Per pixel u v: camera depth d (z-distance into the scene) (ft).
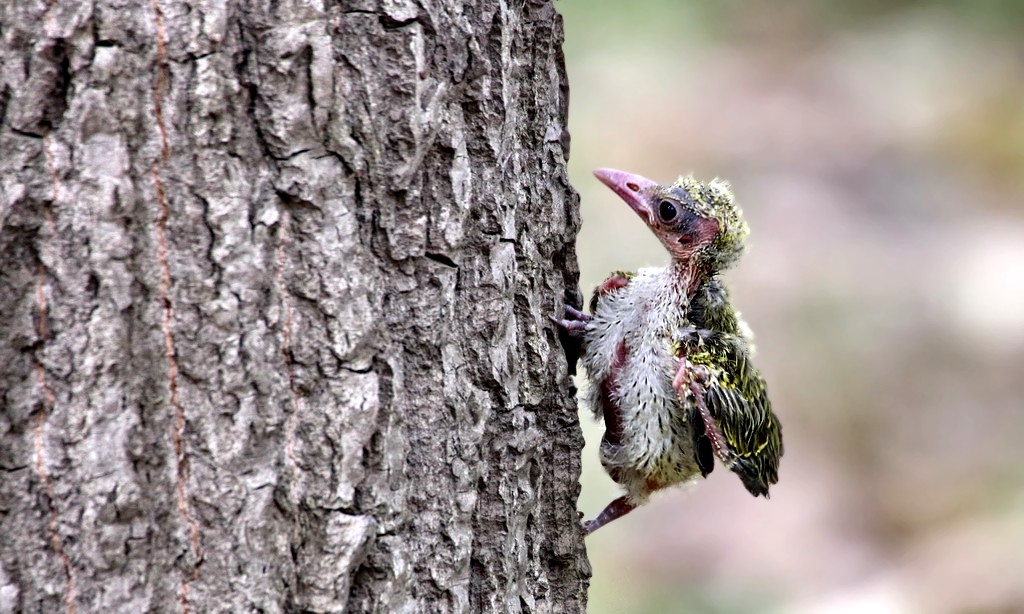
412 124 21.43
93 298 19.24
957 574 56.13
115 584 19.60
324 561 20.83
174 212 19.66
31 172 18.75
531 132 25.84
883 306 75.61
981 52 106.63
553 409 27.17
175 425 19.92
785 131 93.15
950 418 67.82
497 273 23.58
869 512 61.41
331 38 20.67
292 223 20.54
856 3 112.27
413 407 22.50
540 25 25.61
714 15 104.42
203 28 19.51
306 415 20.71
